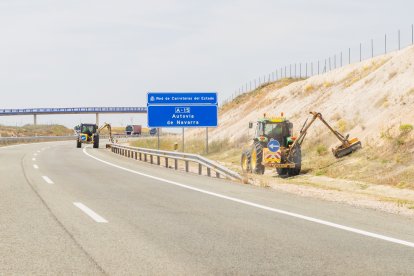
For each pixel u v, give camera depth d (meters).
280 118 25.39
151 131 114.12
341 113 33.38
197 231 8.32
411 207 11.86
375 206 12.06
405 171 20.91
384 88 31.55
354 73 41.62
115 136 123.19
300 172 26.09
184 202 11.99
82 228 8.51
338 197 13.95
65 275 5.64
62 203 11.58
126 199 12.46
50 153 39.09
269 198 12.92
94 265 6.07
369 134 27.17
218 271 5.83
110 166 25.12
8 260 6.30
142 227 8.66
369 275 5.73
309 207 11.33
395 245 7.36
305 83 48.59
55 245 7.18
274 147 24.17
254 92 63.12
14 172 20.28
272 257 6.53
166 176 19.45
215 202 12.03
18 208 10.73
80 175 19.47
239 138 43.44
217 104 36.81
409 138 23.52
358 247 7.20
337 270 5.92
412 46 34.16
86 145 64.62
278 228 8.65
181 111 36.53
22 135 118.19
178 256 6.55
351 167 23.97
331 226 8.89
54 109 161.12
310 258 6.50
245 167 26.42
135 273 5.73
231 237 7.84
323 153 28.89
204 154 43.25
